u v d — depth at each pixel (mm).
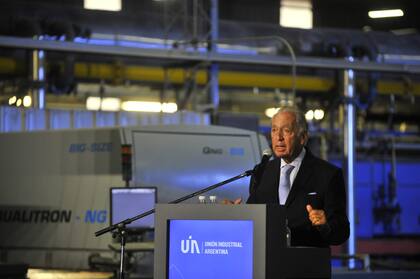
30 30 23766
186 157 18891
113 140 18734
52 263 19109
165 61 25750
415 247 31328
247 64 25312
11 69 24516
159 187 18516
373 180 32875
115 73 26000
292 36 27109
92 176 18938
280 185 7828
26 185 19797
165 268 6668
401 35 28766
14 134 20141
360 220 32500
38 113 21016
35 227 19500
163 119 22141
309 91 28422
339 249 26344
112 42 24734
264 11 37812
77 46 23391
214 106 24641
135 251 15461
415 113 34438
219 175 19078
